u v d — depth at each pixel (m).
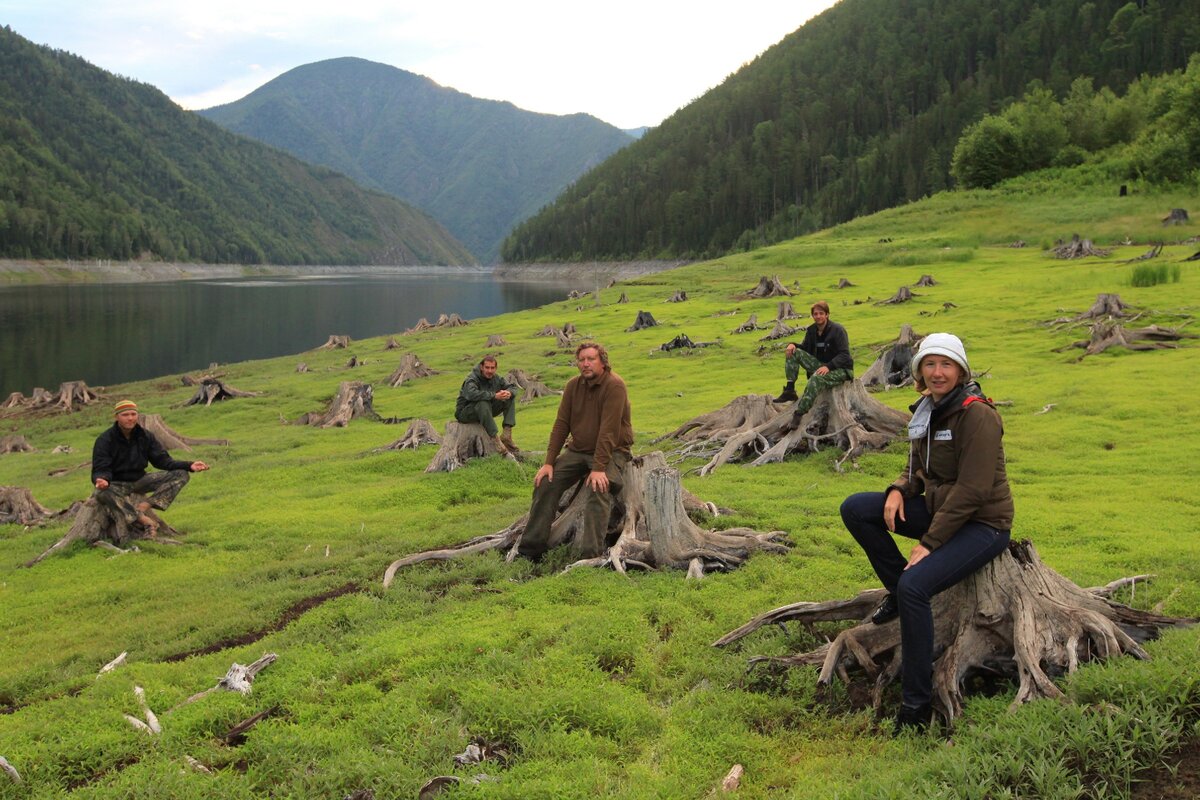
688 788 4.24
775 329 30.75
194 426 24.97
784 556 8.23
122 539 11.24
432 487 12.88
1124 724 3.99
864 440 13.66
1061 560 7.55
